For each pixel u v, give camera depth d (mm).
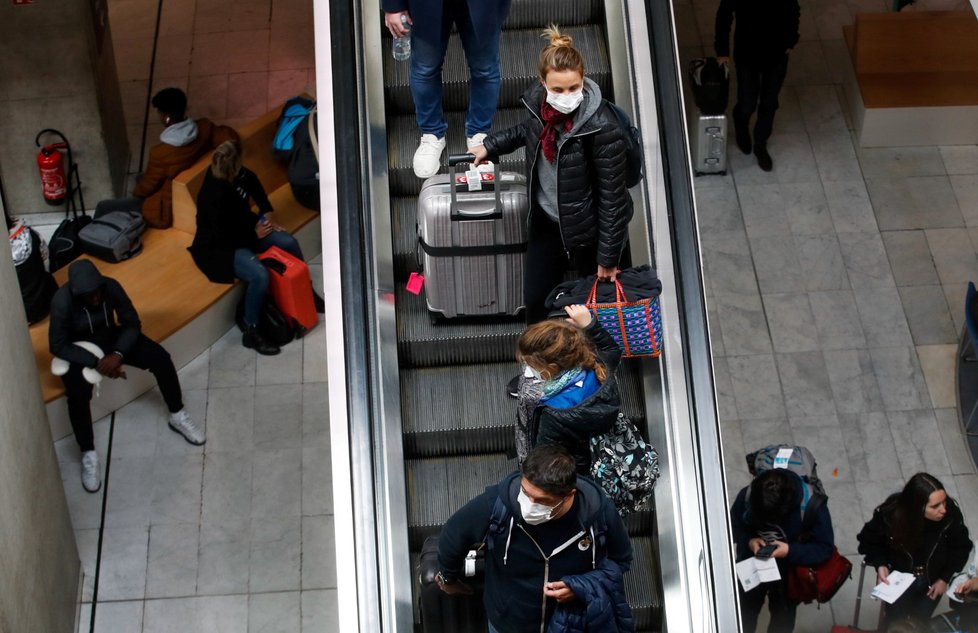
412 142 6031
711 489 4680
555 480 3666
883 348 9156
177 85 11680
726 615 4504
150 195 9961
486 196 5188
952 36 10367
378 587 4508
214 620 7977
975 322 8445
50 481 7520
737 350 9180
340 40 5562
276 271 9109
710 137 9852
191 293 9352
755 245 9758
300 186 9812
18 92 10000
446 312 5559
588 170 4512
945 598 7566
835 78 10883
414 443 5574
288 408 9117
